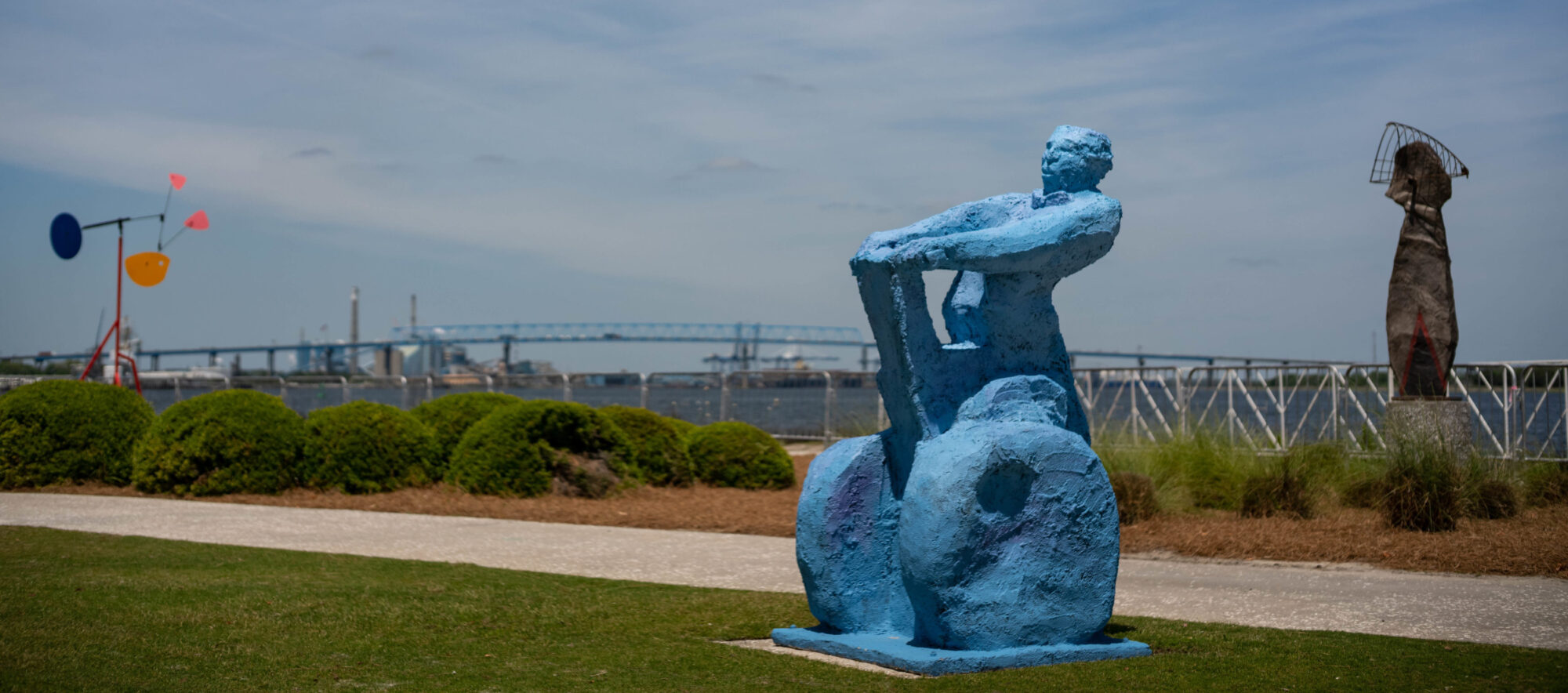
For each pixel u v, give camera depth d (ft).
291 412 47.14
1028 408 17.52
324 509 41.86
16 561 26.43
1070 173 17.72
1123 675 15.78
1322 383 46.14
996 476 16.33
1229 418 44.86
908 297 17.16
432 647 18.08
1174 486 37.52
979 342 18.15
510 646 18.24
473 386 81.71
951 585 16.12
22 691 14.44
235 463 44.86
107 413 48.08
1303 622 20.80
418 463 46.55
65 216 59.11
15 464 46.65
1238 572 27.35
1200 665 16.48
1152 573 27.48
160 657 16.65
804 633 18.34
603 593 23.86
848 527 17.94
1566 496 35.81
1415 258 40.57
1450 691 15.01
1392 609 21.93
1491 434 41.45
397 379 85.61
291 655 17.20
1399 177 41.06
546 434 45.16
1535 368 41.98
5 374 112.78
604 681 15.69
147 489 45.57
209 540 31.94
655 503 43.14
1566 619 20.74
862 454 18.02
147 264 59.62
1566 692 14.96
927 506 16.12
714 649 18.01
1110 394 53.98
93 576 23.85
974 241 16.55
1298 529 32.35
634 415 48.78
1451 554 27.71
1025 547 16.60
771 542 33.42
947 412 17.43
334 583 24.08
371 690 15.16
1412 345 40.45
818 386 70.08
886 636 17.75
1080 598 17.02
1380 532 31.27
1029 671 15.99
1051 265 17.33
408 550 31.04
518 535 34.50
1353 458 38.52
